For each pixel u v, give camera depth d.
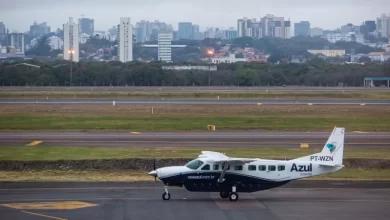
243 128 112.81
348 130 110.75
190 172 58.62
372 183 67.38
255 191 59.84
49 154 82.06
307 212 54.38
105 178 69.44
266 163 59.59
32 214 52.72
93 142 93.81
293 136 102.38
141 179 68.88
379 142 95.69
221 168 58.84
